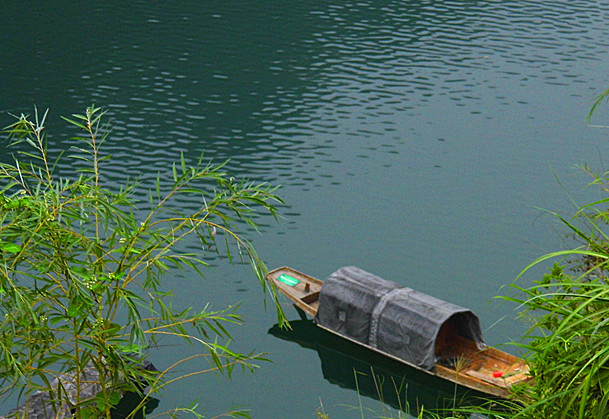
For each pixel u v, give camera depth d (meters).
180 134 43.59
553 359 4.92
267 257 32.38
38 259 8.07
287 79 52.28
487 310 28.86
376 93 50.69
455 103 49.72
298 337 27.95
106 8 63.88
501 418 5.32
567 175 40.62
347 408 24.39
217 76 52.16
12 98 47.09
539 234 34.66
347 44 59.25
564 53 58.78
